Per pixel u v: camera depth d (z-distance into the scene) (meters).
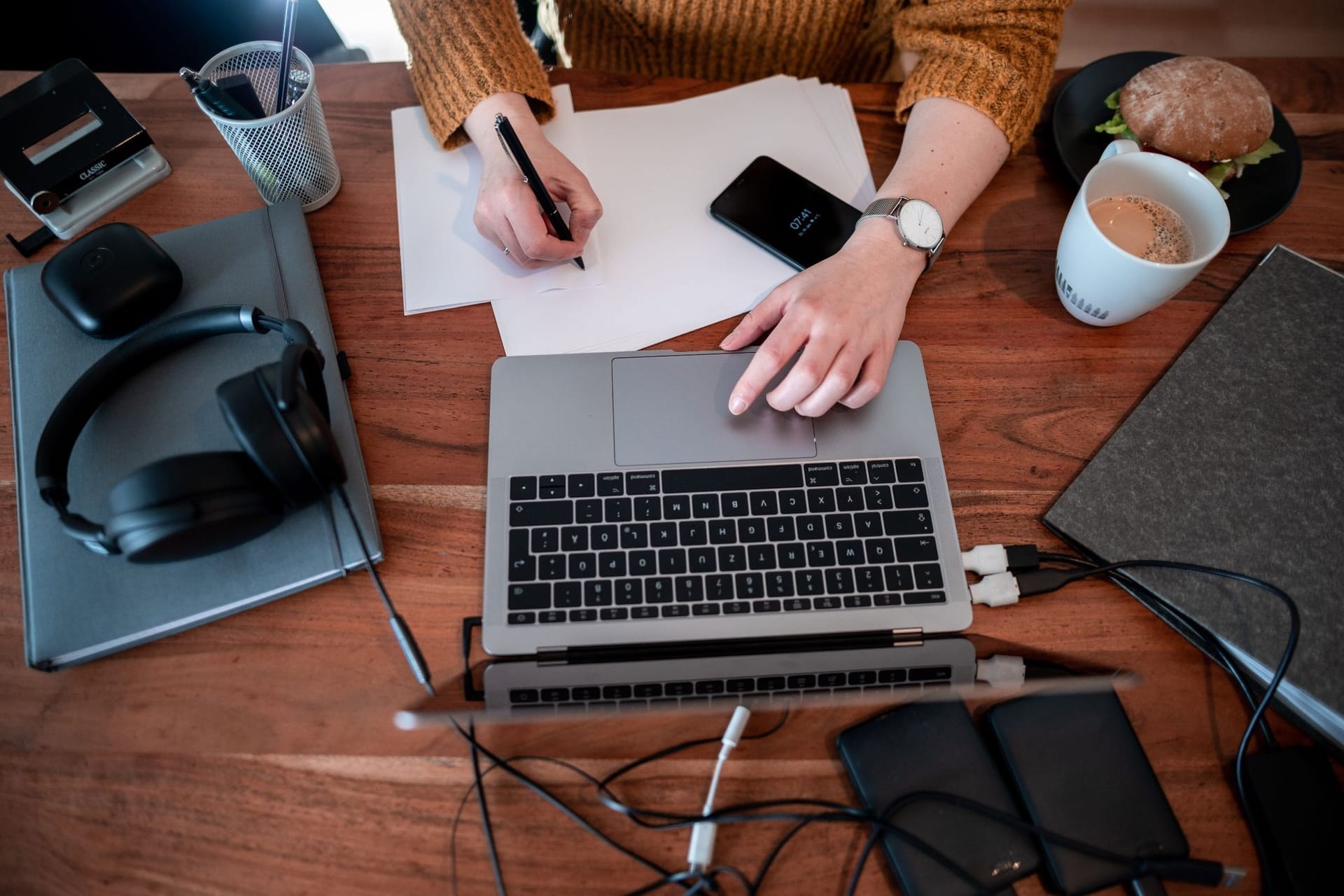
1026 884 0.54
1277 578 0.62
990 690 0.60
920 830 0.54
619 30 1.04
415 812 0.56
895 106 0.87
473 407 0.70
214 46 1.55
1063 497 0.66
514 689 0.60
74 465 0.63
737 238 0.78
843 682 0.60
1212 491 0.66
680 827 0.55
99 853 0.55
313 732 0.58
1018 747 0.57
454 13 0.82
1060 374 0.72
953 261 0.78
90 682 0.59
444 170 0.81
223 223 0.74
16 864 0.54
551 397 0.69
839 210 0.79
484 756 0.58
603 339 0.72
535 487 0.65
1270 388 0.70
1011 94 0.80
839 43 1.04
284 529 0.62
